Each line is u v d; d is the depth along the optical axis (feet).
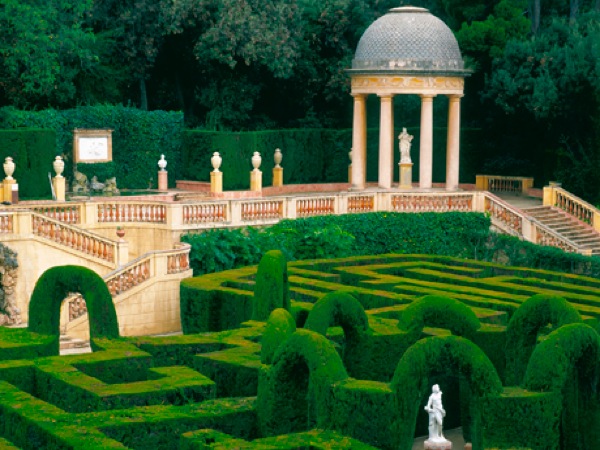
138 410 138.72
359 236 258.57
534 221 262.88
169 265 219.00
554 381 139.74
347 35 327.47
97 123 283.38
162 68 325.21
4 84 287.69
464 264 238.27
